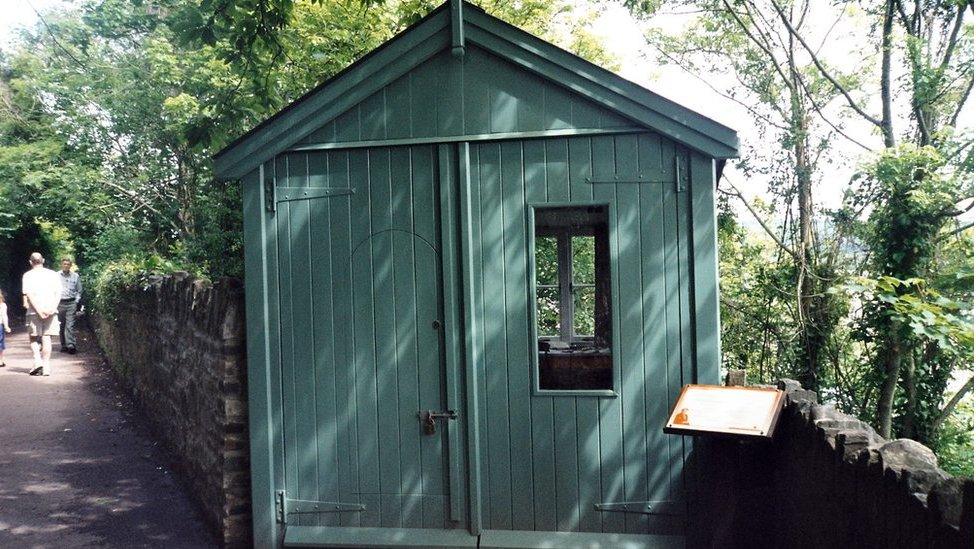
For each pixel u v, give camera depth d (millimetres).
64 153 19375
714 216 5000
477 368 5223
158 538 5898
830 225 13984
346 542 5305
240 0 7934
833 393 13664
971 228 12094
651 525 5094
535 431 5184
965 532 2338
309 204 5398
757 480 4430
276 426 5441
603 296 5176
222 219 13375
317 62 12461
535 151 5176
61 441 8883
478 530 5207
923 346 12617
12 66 21156
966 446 12852
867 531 3096
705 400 4262
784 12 15312
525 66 5094
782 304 14297
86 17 17422
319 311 5395
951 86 12945
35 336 13438
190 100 14391
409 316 5316
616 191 5102
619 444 5113
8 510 6523
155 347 9273
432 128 5234
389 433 5340
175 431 7891
